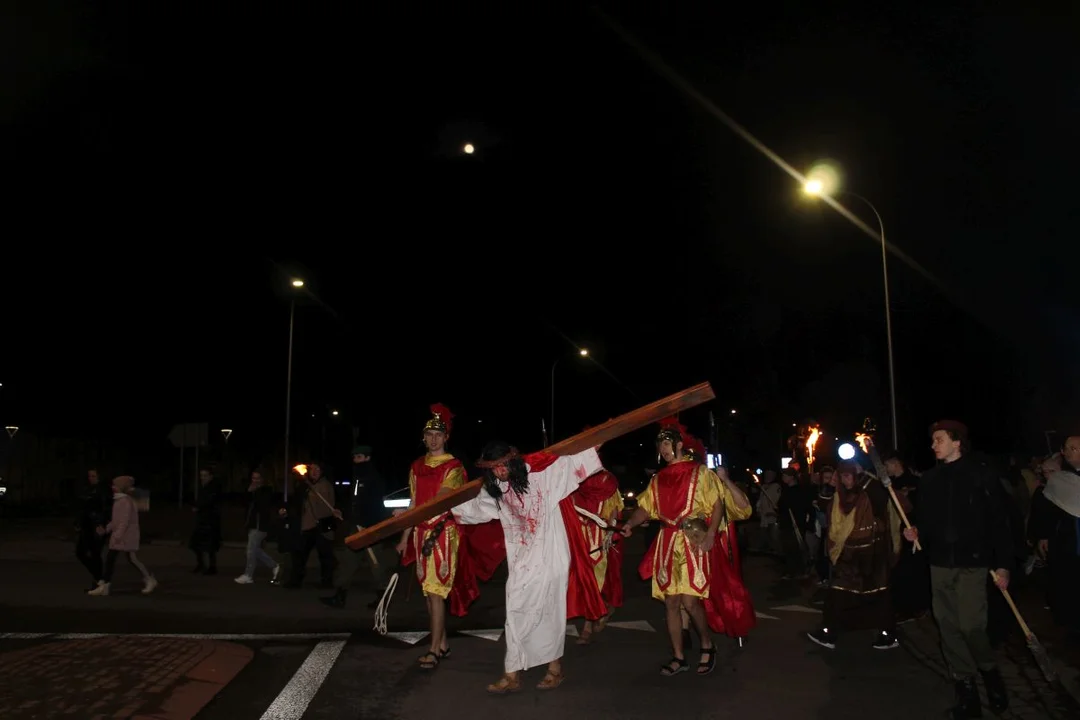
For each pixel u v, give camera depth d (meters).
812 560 14.59
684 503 7.46
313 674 7.53
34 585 13.61
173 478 44.53
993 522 6.28
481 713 6.38
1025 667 7.80
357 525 11.41
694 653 8.39
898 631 9.52
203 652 7.88
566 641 9.02
